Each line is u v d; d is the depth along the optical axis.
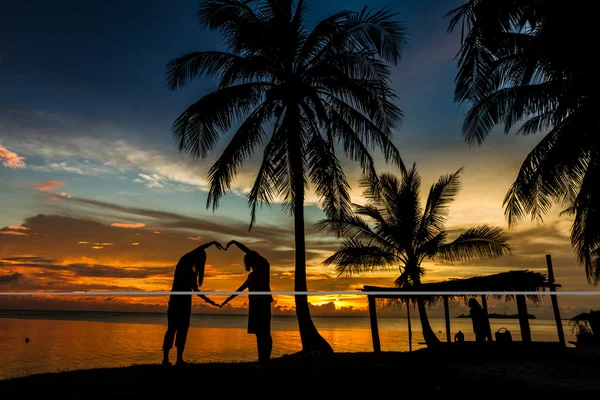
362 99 12.12
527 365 7.16
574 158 10.05
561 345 10.43
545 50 8.54
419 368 6.12
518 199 11.68
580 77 8.88
